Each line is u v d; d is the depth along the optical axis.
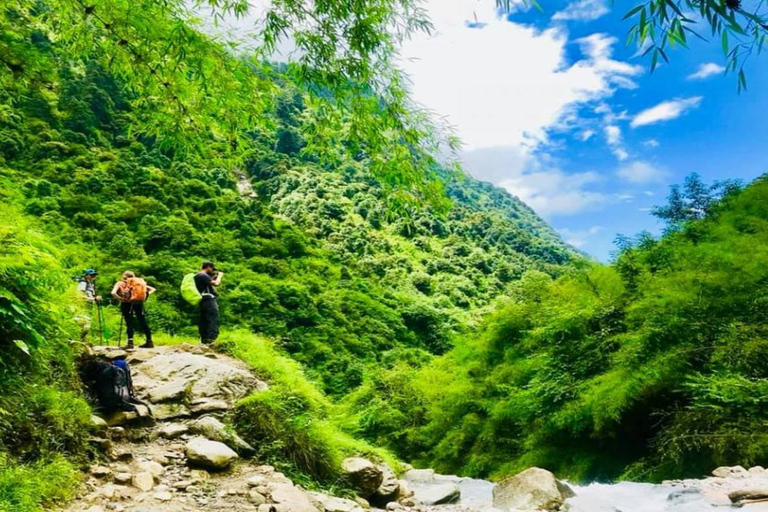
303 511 3.70
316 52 3.25
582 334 12.52
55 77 3.73
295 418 5.33
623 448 11.02
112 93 60.31
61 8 3.26
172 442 4.76
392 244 74.38
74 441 3.91
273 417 5.30
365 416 16.48
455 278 69.44
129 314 7.87
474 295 67.25
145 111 3.62
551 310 13.68
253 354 7.70
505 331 15.97
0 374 3.84
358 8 3.09
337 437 6.11
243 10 3.15
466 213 100.12
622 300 12.08
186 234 41.25
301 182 80.75
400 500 5.42
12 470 3.07
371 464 5.35
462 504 5.66
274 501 3.76
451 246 79.31
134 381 5.97
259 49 3.25
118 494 3.50
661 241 13.88
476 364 16.50
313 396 6.65
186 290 8.07
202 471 4.23
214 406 5.51
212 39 3.22
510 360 15.09
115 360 5.21
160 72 3.38
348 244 69.62
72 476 3.47
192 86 3.47
